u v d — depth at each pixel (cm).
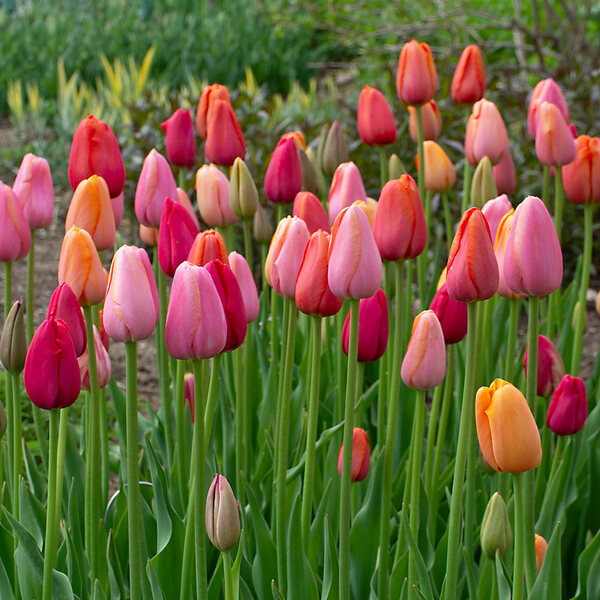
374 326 172
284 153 189
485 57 457
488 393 154
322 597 172
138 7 729
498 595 169
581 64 424
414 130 215
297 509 167
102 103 478
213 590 174
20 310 167
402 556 173
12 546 175
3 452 183
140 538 167
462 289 159
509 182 210
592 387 214
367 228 156
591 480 188
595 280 365
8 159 468
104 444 183
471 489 175
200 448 157
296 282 163
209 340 154
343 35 598
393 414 172
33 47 630
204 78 620
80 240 163
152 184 180
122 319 155
